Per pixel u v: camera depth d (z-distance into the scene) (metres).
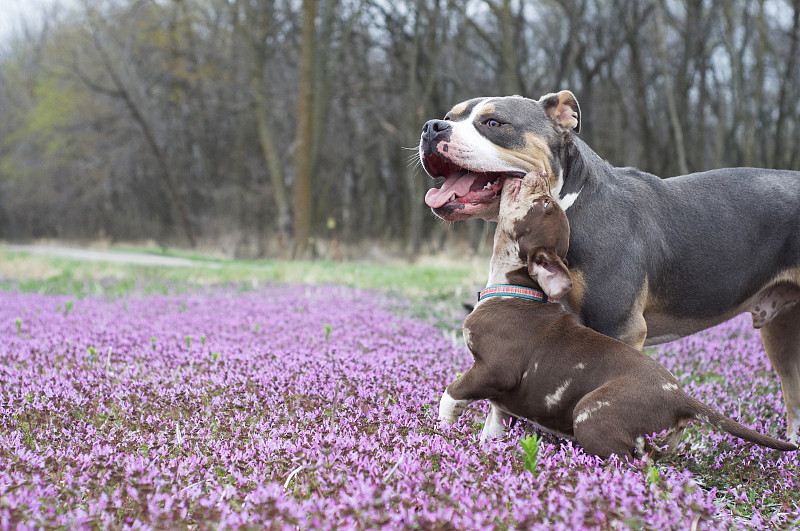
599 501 2.49
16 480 2.65
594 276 3.93
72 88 33.06
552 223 3.75
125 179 35.81
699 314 4.34
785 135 27.30
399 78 27.42
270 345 6.35
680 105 24.86
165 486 2.68
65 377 4.76
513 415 3.80
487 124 3.98
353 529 2.22
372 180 33.06
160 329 7.26
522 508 2.38
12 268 17.25
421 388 4.67
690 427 3.98
